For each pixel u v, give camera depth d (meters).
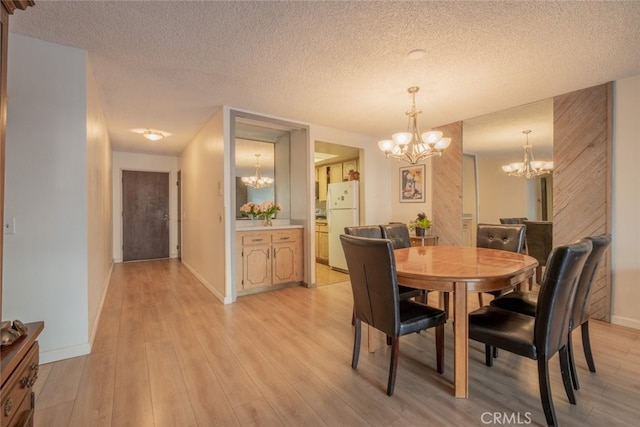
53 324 2.08
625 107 2.64
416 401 1.65
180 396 1.69
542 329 1.44
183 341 2.40
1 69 1.06
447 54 2.25
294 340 2.42
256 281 3.77
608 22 1.85
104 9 1.74
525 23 1.87
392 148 2.81
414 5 1.71
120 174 6.00
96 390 1.74
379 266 1.71
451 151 4.13
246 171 4.61
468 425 1.46
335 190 5.25
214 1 1.67
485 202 3.83
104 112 3.59
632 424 1.44
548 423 1.42
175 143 5.26
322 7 1.73
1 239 1.02
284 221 4.52
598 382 1.79
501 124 3.70
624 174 2.66
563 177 3.01
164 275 4.80
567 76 2.60
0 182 1.02
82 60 2.19
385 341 2.41
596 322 2.74
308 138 4.11
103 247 3.66
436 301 3.34
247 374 1.92
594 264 1.76
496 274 1.70
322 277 4.74
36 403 1.62
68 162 2.13
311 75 2.60
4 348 0.97
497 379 1.86
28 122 2.02
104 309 3.17
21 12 1.75
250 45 2.13
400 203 5.07
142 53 2.23
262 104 3.33
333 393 1.72
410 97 3.10
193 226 4.92
